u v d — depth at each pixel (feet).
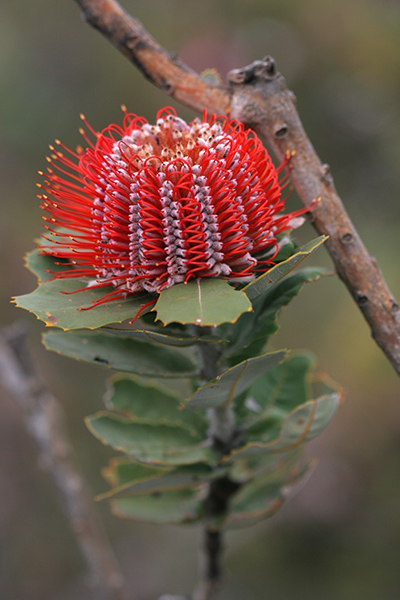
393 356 1.84
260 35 3.55
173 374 1.86
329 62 3.47
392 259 3.15
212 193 1.75
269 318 1.82
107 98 3.93
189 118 3.78
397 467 3.75
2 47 3.98
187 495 2.00
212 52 3.60
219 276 1.74
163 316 1.65
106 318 1.71
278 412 1.96
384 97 3.38
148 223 1.74
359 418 3.58
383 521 3.82
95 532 2.21
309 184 1.84
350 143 3.50
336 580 3.76
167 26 3.77
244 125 1.86
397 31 3.33
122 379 2.00
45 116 3.99
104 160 1.79
